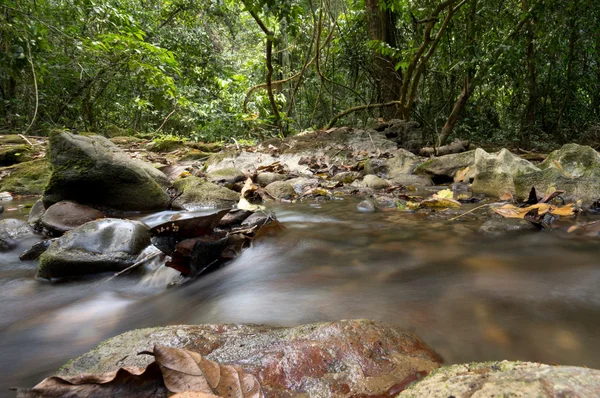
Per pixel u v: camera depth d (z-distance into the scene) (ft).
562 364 3.48
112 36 25.49
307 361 3.16
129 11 36.96
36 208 11.00
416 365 3.23
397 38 31.37
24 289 6.49
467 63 25.21
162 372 2.81
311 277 5.91
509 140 35.24
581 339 3.86
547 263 6.01
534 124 34.19
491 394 2.15
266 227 8.07
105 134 37.04
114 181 11.30
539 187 10.61
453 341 3.89
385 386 2.96
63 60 31.17
